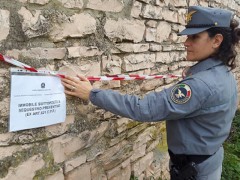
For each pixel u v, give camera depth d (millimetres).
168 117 1930
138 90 2912
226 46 2000
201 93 1874
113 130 2605
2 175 1708
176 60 3682
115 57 2479
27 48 1746
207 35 1968
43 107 1865
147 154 3334
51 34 1865
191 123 2027
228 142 5719
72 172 2203
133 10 2617
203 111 1938
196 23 1990
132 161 3020
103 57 2330
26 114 1773
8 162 1730
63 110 2010
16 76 1697
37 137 1878
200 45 1995
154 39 3043
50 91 1896
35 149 1885
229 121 2123
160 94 1948
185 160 2117
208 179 2148
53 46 1901
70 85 2006
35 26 1759
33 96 1800
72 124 2135
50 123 1923
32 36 1754
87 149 2338
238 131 6109
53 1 1852
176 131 2098
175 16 3428
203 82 1892
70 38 2012
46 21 1814
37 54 1805
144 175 3279
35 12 1755
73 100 2113
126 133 2828
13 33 1655
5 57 1609
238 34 2000
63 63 1984
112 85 2492
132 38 2645
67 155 2137
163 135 3693
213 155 2137
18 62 1686
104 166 2570
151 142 3402
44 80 1849
